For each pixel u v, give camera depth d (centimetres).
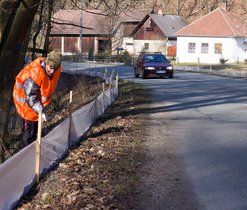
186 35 6241
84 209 629
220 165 853
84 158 902
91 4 1582
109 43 5928
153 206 641
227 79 3186
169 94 2114
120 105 1717
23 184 700
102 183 738
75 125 1048
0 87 965
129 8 1420
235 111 1539
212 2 7662
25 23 927
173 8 7700
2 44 934
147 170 819
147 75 3181
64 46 7150
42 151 786
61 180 757
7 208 636
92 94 2098
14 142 1241
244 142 1048
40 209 651
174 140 1075
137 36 6906
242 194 691
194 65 5284
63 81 2952
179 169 827
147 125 1273
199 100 1867
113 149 972
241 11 7931
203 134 1145
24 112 843
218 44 6106
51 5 1638
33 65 817
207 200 666
